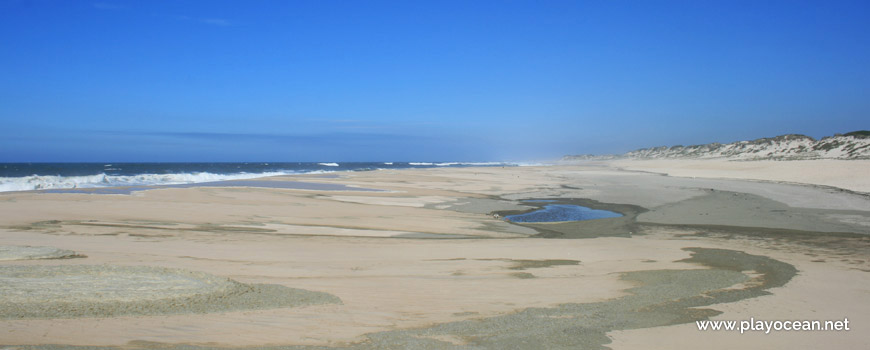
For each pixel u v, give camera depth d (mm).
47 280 8328
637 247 15125
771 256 13547
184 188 34469
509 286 9781
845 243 15984
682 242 16344
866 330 7141
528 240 17031
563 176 60125
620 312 7941
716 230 19359
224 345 5898
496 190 39375
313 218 21641
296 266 11703
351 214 23234
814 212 23453
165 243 14734
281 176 57469
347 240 16516
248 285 9023
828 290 9531
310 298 8406
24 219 19281
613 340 6602
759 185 39781
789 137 104562
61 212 21266
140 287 8227
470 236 18312
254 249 14109
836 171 43250
